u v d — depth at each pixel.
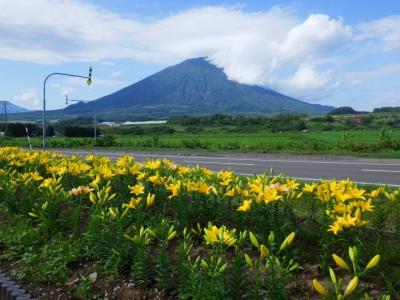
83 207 6.55
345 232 4.07
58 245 5.32
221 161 21.47
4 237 5.98
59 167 7.96
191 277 3.70
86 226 5.72
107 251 4.86
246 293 3.68
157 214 5.83
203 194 5.46
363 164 18.34
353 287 2.83
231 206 5.66
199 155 26.86
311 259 4.32
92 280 4.61
